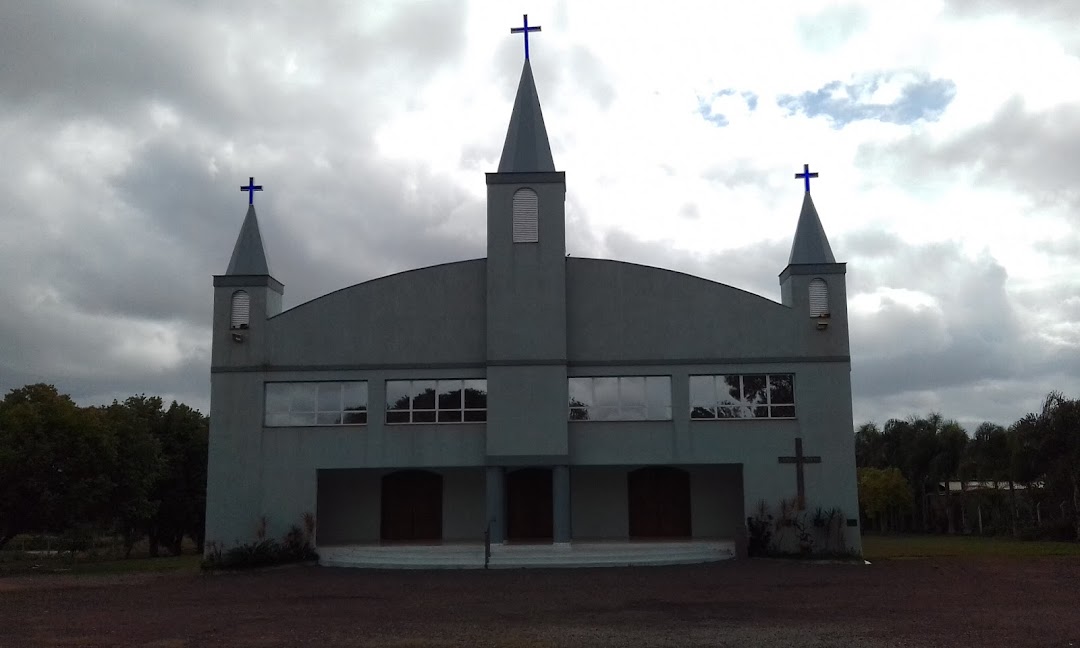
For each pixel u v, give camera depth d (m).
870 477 68.06
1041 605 17.00
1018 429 47.38
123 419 42.56
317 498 31.45
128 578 26.80
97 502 39.31
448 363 31.06
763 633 14.00
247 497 30.52
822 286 31.05
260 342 31.36
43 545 48.50
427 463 30.52
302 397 31.23
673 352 30.89
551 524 32.66
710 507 32.72
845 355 30.48
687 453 30.34
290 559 29.06
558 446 29.92
